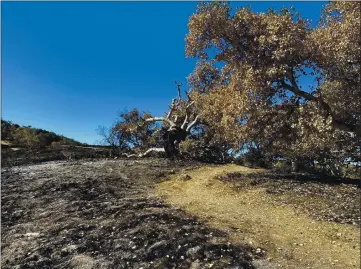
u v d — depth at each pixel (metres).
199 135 34.09
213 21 20.36
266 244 10.23
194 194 16.52
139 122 34.66
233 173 20.88
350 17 17.83
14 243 10.20
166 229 10.66
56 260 9.05
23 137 41.81
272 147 24.44
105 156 30.88
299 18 19.20
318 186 17.08
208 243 9.72
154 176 20.20
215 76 32.62
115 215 12.23
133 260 8.87
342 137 22.38
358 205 13.80
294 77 19.73
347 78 18.62
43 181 17.94
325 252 9.85
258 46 19.61
